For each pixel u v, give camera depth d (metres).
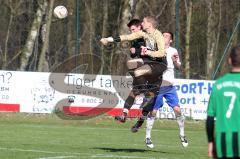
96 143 39.62
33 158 29.38
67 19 79.81
